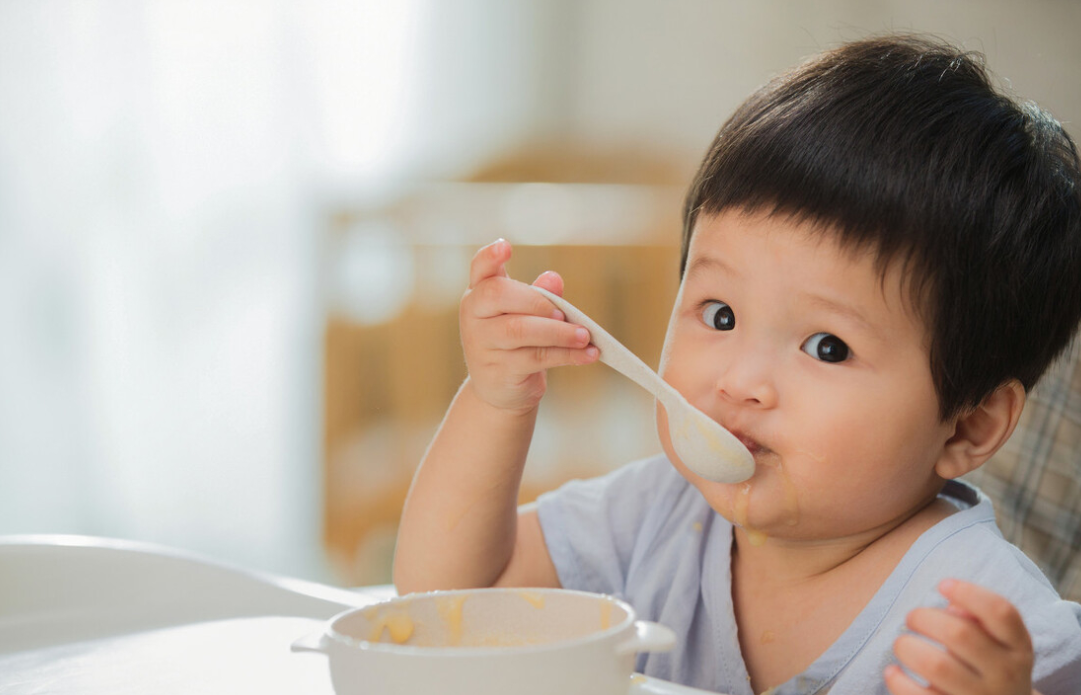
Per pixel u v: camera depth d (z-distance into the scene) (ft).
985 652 1.88
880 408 2.52
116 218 11.38
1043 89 12.33
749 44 13.47
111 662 2.66
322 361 10.02
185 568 3.17
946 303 2.52
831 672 2.66
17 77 11.17
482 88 13.25
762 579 2.90
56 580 3.12
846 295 2.50
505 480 3.06
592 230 10.41
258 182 11.73
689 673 3.01
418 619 2.08
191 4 11.58
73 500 10.41
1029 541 3.89
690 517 3.14
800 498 2.56
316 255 11.35
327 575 9.24
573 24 13.58
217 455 10.82
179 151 11.55
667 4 13.60
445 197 10.46
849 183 2.51
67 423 11.00
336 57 12.09
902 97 2.65
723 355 2.62
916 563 2.63
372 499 9.71
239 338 11.50
